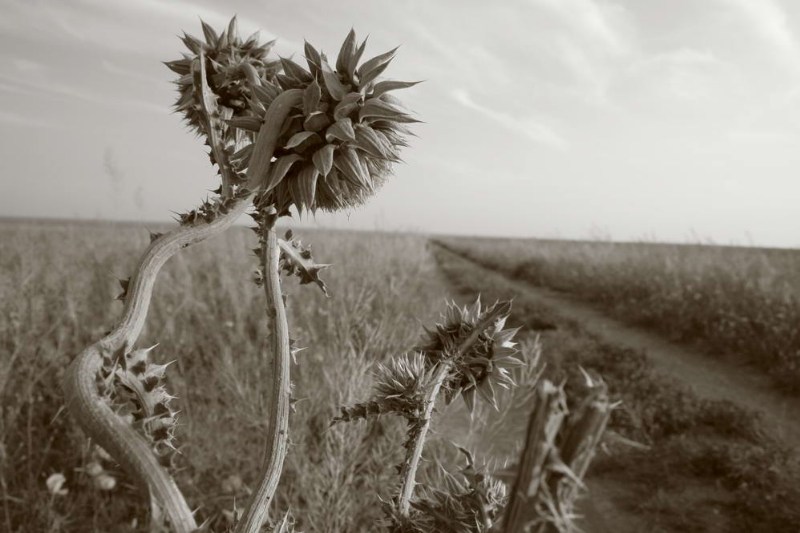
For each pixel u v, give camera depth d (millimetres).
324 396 3871
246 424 3924
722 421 5684
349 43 1277
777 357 8305
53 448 3605
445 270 25984
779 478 4414
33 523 2961
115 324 954
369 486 3414
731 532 3895
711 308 10812
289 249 1414
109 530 2861
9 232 11734
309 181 1183
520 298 15805
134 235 11352
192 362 5430
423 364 1471
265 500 1121
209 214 1093
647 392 6582
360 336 4859
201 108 1252
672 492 4434
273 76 1442
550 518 492
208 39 1403
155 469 824
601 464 4980
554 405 511
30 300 4996
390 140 1303
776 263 15070
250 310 6668
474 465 1316
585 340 9391
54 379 4117
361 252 10883
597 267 19562
